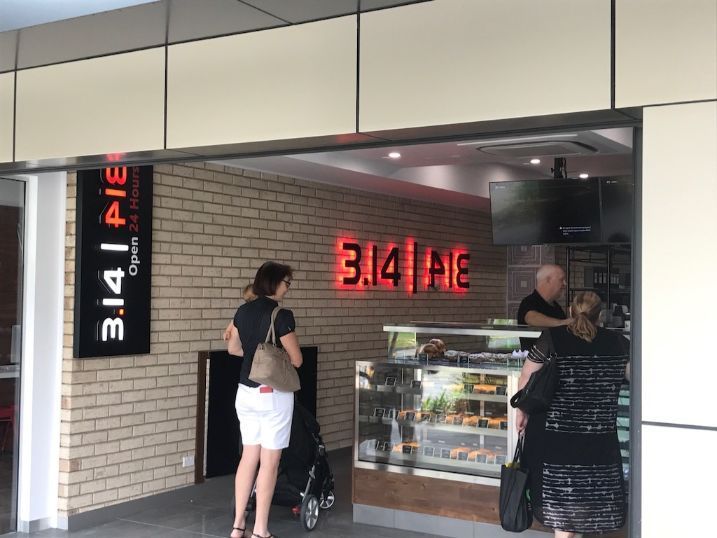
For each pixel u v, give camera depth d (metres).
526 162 8.91
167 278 7.00
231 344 5.92
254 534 5.70
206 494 7.32
